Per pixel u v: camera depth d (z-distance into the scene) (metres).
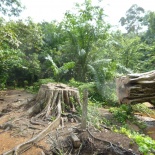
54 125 4.31
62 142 3.42
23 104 6.47
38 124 4.46
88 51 11.49
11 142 3.61
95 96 9.27
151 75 4.45
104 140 3.24
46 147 3.34
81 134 3.54
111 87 9.50
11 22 11.02
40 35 13.97
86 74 11.59
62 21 13.79
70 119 5.00
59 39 14.51
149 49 15.09
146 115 7.31
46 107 5.26
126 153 2.92
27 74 14.06
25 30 12.23
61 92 5.58
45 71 13.48
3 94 9.85
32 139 3.46
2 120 4.89
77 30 11.48
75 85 9.54
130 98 4.55
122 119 6.12
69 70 11.91
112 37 13.34
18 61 11.14
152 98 4.69
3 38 8.81
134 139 3.38
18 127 4.28
